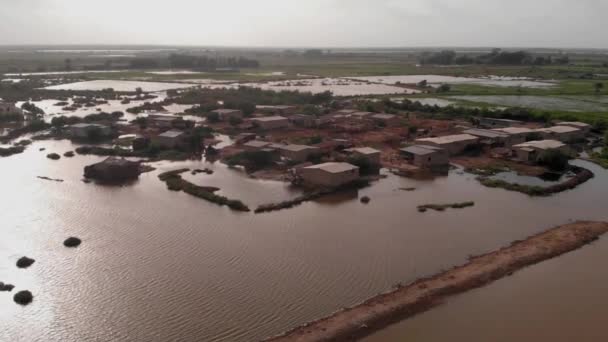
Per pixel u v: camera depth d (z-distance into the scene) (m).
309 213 58.06
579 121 116.62
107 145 94.06
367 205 61.09
